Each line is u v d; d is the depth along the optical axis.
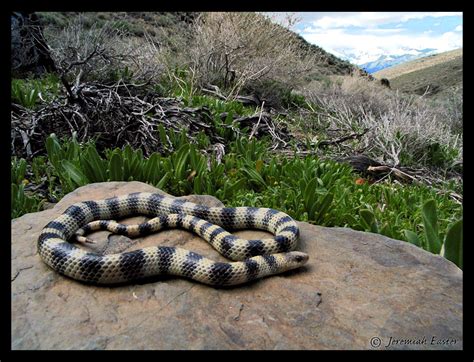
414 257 0.14
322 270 0.14
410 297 0.12
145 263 0.13
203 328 0.11
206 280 0.13
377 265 0.14
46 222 0.16
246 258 0.14
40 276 0.13
